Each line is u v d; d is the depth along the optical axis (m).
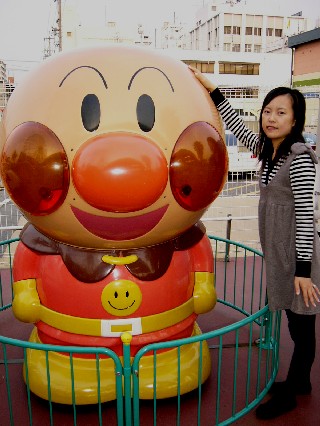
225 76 30.11
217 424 2.33
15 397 2.81
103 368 2.66
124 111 2.16
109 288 2.47
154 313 2.58
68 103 2.18
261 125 2.46
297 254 2.28
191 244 2.72
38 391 2.67
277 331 2.76
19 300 2.63
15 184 2.20
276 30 53.06
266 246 2.48
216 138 2.37
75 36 37.44
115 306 2.49
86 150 2.04
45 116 2.19
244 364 3.17
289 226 2.40
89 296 2.49
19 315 2.64
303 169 2.25
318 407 2.70
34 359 2.80
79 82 2.22
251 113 14.30
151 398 2.66
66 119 2.15
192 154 2.25
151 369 2.70
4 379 2.98
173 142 2.22
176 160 2.22
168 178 2.22
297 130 2.36
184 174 2.24
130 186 2.00
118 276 2.48
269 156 2.49
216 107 2.70
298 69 23.17
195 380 2.76
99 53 2.35
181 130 2.26
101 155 1.99
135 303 2.51
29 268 2.68
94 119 2.14
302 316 2.51
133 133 2.13
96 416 2.65
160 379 2.68
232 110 2.78
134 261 2.50
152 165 2.03
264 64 30.86
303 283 2.28
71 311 2.54
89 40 37.62
